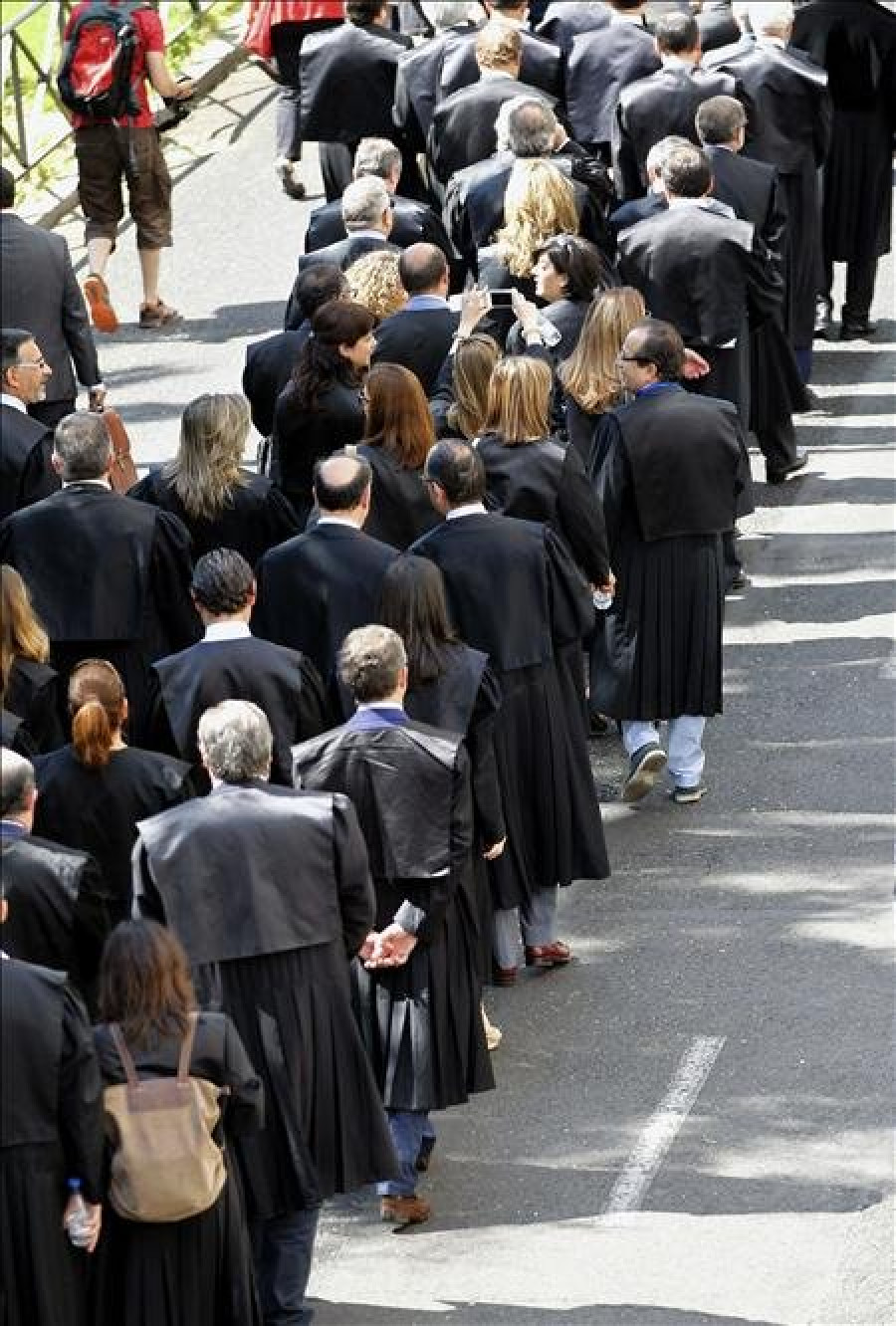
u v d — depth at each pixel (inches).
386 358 1163.3
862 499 1459.2
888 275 1823.3
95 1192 711.1
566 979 1013.2
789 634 1301.7
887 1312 787.4
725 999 986.1
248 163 2048.5
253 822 767.7
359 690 829.2
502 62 1461.6
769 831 1116.5
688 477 1095.0
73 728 837.2
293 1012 772.0
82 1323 731.4
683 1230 842.2
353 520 954.7
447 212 1360.7
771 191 1374.3
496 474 1006.4
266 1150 772.6
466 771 824.9
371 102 1642.5
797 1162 876.6
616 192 1486.2
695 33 1456.7
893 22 1579.7
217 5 2407.7
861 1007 971.9
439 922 832.9
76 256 1918.1
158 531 1005.2
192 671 877.8
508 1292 814.5
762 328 1437.0
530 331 1143.6
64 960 783.7
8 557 1007.0
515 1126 914.7
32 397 1157.7
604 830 1131.3
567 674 999.0
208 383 1657.2
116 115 1696.6
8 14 2475.4
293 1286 788.0
